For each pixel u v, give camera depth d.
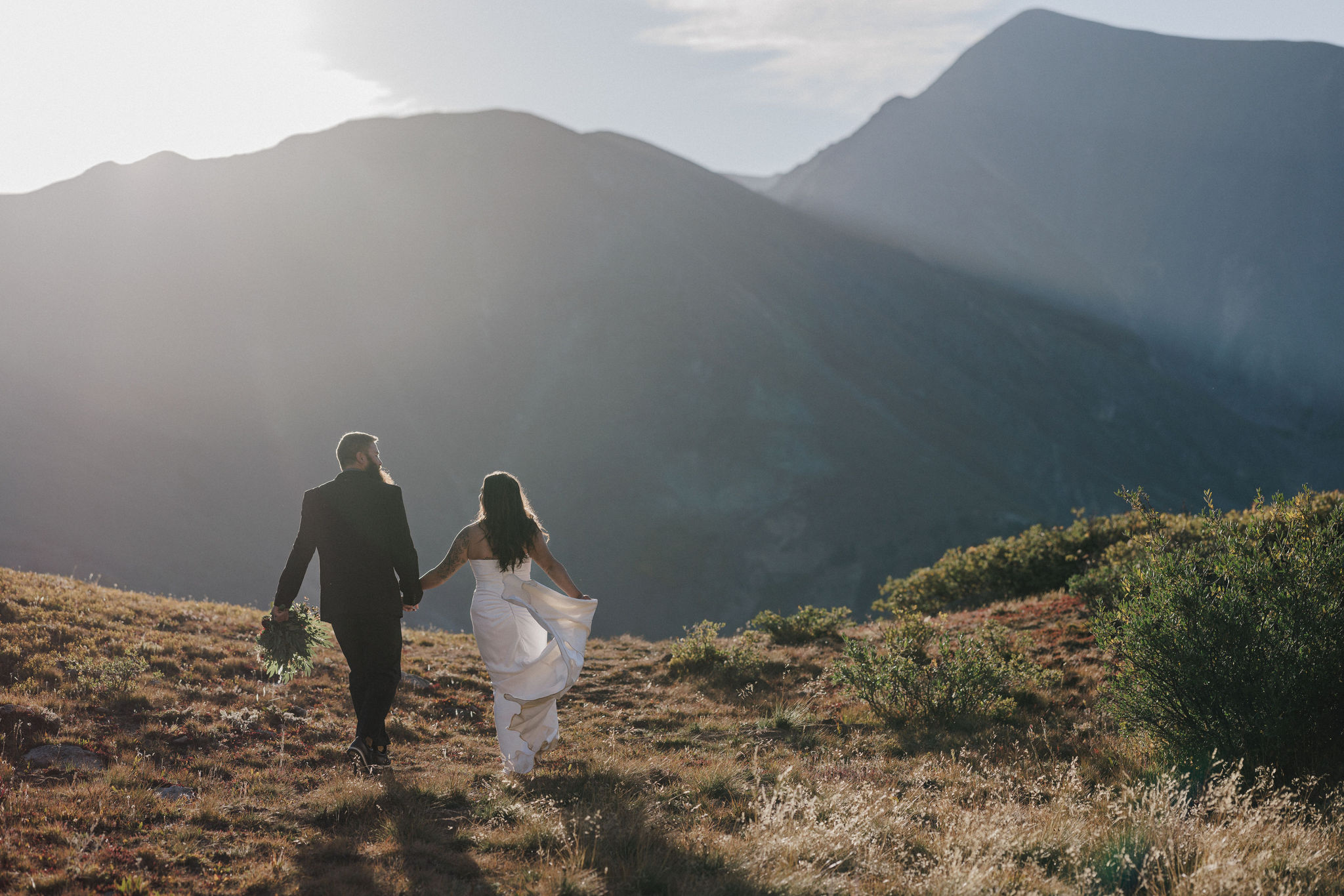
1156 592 5.50
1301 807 4.17
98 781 4.29
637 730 6.90
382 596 4.91
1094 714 6.61
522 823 4.14
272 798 4.43
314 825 4.13
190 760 4.86
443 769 5.28
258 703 6.16
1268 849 3.53
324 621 5.15
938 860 3.70
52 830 3.54
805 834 3.92
